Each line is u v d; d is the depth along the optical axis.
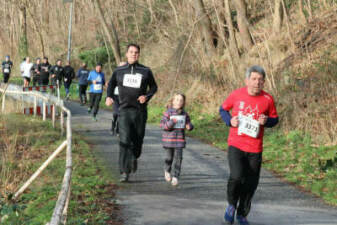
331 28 18.98
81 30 51.19
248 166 6.40
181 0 28.09
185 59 26.06
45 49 51.50
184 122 9.04
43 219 6.59
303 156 12.50
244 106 6.32
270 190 9.29
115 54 31.88
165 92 26.03
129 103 8.99
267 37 21.08
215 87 21.98
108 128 17.23
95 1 31.47
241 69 20.83
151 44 36.03
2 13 49.56
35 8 52.81
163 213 6.93
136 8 38.62
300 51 18.39
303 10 21.95
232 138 6.44
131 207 7.25
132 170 9.38
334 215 7.36
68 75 29.61
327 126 14.02
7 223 6.69
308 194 9.02
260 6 25.42
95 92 19.16
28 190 8.39
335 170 10.66
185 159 12.34
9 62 33.06
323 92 15.62
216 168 11.23
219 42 23.92
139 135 9.06
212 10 23.77
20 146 12.19
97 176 9.36
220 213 7.06
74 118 20.16
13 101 19.80
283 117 15.81
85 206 7.12
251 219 6.87
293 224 6.58
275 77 17.84
